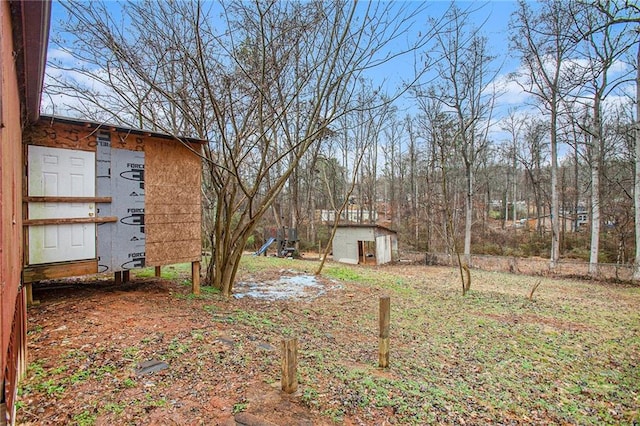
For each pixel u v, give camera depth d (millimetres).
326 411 3377
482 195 34469
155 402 3182
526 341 6766
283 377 3619
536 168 29016
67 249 5586
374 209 33188
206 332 4926
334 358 4988
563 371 5520
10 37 2068
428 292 11164
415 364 5262
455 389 4516
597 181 16078
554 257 17109
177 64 8086
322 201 38250
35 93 3590
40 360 3670
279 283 10953
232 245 8305
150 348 4191
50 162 5387
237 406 3262
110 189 6051
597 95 15680
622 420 4180
